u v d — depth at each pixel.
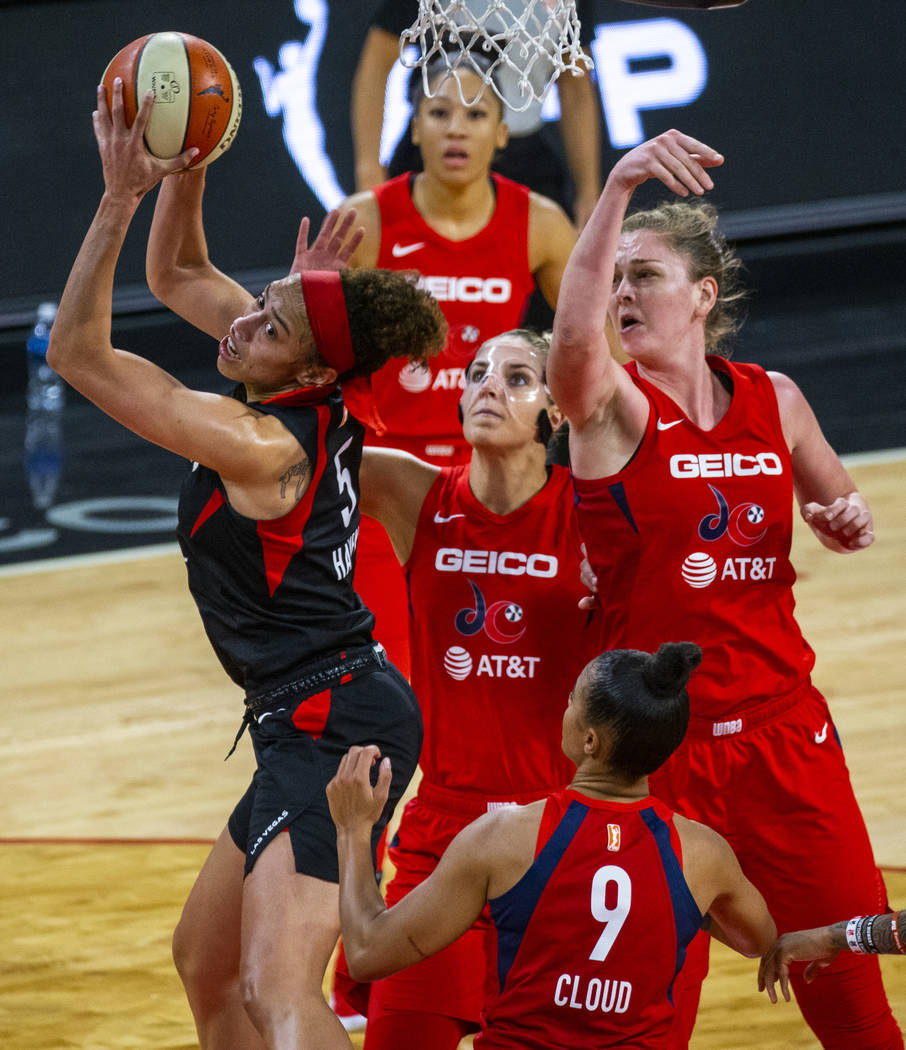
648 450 10.16
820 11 40.75
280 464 9.16
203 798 17.53
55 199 37.25
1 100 37.06
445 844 10.91
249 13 37.66
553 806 8.52
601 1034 8.36
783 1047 12.52
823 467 11.11
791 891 10.55
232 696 20.34
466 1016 10.40
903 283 40.47
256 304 9.62
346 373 9.68
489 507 10.98
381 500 11.21
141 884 15.59
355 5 37.88
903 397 31.83
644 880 8.38
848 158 41.38
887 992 13.29
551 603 10.80
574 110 19.83
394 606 14.36
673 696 8.43
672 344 10.39
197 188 10.83
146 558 25.42
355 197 16.05
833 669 20.23
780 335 36.66
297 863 9.13
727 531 10.26
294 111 37.91
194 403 8.98
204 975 9.95
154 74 9.22
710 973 13.81
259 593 9.37
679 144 9.29
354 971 8.68
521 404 10.66
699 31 40.00
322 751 9.40
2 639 22.22
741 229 40.75
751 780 10.45
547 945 8.33
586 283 9.51
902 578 23.30
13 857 16.17
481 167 15.66
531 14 11.92
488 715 10.86
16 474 29.53
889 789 17.11
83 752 18.73
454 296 15.96
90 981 13.73
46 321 35.22
